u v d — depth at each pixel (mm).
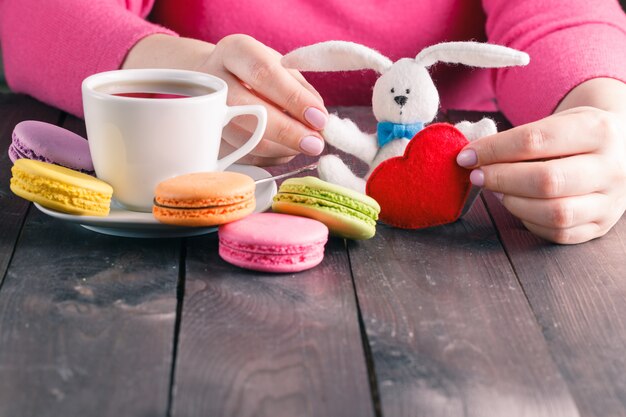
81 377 491
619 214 624
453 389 494
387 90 636
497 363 512
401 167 621
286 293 555
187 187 576
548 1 837
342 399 485
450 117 806
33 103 812
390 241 613
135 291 551
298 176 684
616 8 844
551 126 610
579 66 745
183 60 718
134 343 513
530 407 488
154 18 933
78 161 635
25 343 510
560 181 600
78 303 540
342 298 553
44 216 622
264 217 592
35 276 560
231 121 672
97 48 759
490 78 896
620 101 694
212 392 485
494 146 609
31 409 474
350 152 652
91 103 594
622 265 597
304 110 646
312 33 907
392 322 536
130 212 606
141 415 473
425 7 914
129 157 599
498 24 865
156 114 591
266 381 492
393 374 501
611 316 551
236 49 665
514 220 645
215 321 530
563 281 579
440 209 624
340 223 591
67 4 787
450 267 587
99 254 583
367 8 910
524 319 544
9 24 835
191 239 603
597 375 508
